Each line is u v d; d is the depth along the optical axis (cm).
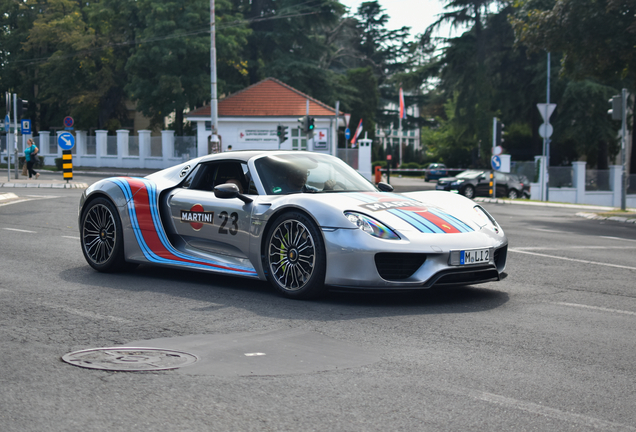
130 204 620
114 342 378
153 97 3666
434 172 4550
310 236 495
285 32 4369
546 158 2722
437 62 4222
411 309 477
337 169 610
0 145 4131
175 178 631
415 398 287
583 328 425
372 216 494
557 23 1738
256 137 3384
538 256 797
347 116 3350
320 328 415
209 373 319
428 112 6788
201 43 3534
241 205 551
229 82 4209
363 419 262
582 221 1497
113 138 3706
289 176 569
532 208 2027
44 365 331
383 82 6456
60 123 4544
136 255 616
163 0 3634
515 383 310
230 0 4384
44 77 4381
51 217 1158
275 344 375
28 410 270
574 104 3606
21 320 432
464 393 294
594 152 3859
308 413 268
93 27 4197
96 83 4134
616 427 258
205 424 256
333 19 4391
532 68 3897
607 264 736
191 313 458
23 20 4584
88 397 285
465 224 524
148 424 256
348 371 324
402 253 475
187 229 594
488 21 4075
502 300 518
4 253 745
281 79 4253
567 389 302
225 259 566
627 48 1689
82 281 586
